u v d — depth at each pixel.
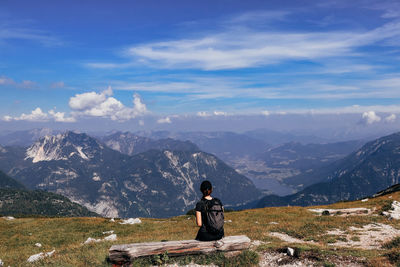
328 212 35.09
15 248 24.02
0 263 15.22
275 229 23.36
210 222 9.09
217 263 9.26
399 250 10.45
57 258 11.98
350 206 40.81
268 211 40.59
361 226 23.28
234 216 37.69
